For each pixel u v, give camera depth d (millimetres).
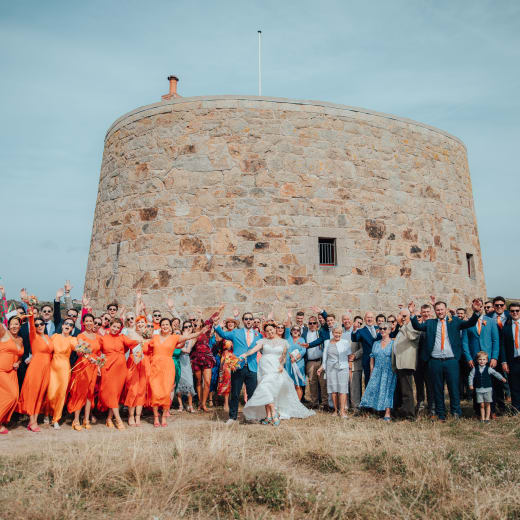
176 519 4043
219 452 5336
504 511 4086
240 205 11898
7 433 6816
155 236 12039
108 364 7422
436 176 14289
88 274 13930
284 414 7926
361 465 5340
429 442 5977
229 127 12203
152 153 12500
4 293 7871
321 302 11891
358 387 8750
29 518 3920
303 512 4234
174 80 14758
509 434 6582
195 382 9617
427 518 4023
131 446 5711
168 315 11594
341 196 12508
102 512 4188
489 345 8008
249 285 11617
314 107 12656
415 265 13227
